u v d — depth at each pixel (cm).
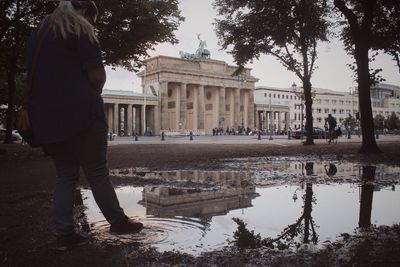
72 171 363
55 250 335
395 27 2727
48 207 532
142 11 2166
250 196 598
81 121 343
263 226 399
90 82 351
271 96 16062
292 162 1301
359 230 377
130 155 1800
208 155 1745
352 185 708
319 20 2841
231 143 3622
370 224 403
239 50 2942
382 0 2167
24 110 350
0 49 2325
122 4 2089
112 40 2277
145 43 2508
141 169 1105
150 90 11038
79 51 338
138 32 2298
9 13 2098
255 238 354
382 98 19050
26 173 1017
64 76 343
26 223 436
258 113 13238
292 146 2695
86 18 367
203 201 557
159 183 780
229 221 424
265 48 2919
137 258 303
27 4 2119
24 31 2325
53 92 342
